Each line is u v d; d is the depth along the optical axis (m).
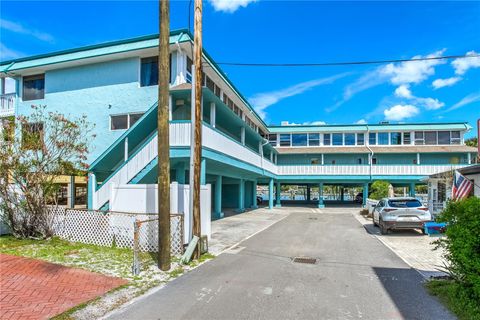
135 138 14.20
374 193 25.33
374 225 16.56
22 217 10.45
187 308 5.13
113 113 16.55
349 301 5.47
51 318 4.72
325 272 7.34
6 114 18.91
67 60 16.81
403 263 8.30
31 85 18.75
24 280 6.39
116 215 9.56
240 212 25.22
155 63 16.16
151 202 9.54
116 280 6.50
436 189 20.73
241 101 23.38
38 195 10.30
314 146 34.78
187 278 6.75
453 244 5.23
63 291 5.83
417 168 29.88
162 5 7.45
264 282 6.51
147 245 9.05
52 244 9.63
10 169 10.06
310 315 4.88
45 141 11.19
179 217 8.83
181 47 15.05
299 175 31.58
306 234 13.52
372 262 8.39
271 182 30.33
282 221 18.95
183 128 12.21
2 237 10.66
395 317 4.83
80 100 17.25
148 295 5.73
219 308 5.13
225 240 11.66
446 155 32.28
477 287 4.65
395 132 33.72
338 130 34.03
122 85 16.56
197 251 8.44
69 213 10.27
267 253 9.41
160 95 7.41
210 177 21.78
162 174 7.35
